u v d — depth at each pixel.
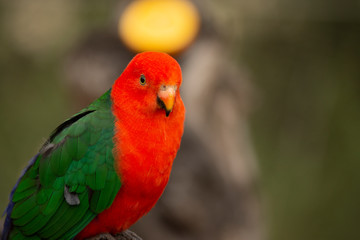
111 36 11.37
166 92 6.25
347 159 15.93
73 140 6.38
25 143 16.14
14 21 16.08
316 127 16.34
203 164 10.52
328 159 16.05
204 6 11.78
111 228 6.54
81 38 11.91
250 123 16.52
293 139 16.38
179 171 10.45
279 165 16.19
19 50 16.20
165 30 10.92
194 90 10.73
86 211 6.36
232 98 11.33
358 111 16.23
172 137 6.46
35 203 6.36
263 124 16.58
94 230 6.51
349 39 16.78
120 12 11.60
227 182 10.76
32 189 6.42
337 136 16.12
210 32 11.41
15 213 6.39
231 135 11.09
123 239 6.76
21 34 16.11
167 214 10.47
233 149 11.00
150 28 11.00
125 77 6.51
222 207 10.72
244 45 16.45
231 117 11.13
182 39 10.92
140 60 6.42
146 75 6.30
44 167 6.39
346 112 16.27
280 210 15.79
